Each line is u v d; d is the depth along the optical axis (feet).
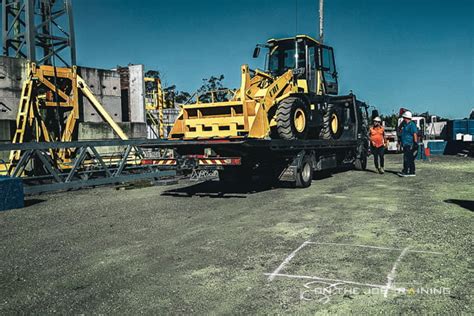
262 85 35.47
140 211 26.27
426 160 68.95
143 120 77.97
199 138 32.14
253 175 35.58
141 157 45.65
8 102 55.36
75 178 39.55
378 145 45.93
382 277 13.25
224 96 33.55
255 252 16.38
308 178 35.78
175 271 14.47
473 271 13.60
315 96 39.68
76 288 13.24
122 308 11.57
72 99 54.13
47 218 25.05
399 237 17.99
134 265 15.30
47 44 60.59
